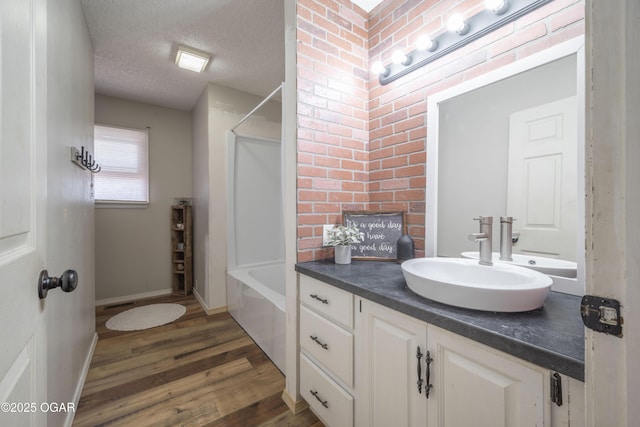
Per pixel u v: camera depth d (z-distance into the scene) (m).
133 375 1.71
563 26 0.98
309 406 1.46
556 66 1.00
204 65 2.34
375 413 1.01
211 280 2.74
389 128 1.63
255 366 1.83
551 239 1.01
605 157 0.41
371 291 0.99
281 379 1.70
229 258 2.82
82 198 1.68
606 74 0.41
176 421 1.36
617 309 0.40
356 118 1.69
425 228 1.44
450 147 1.34
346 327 1.14
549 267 1.02
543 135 1.04
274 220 3.16
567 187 0.98
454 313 0.77
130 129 3.07
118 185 3.03
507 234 1.14
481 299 0.76
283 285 3.08
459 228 1.31
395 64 1.56
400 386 0.91
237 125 2.67
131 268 3.12
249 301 2.27
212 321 2.55
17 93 0.54
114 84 2.72
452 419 0.75
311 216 1.50
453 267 1.11
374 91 1.72
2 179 0.48
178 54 2.17
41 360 0.65
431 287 0.85
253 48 2.15
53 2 1.16
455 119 1.32
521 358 0.60
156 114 3.25
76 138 1.53
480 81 1.21
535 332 0.65
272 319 1.88
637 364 0.39
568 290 0.96
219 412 1.42
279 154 3.19
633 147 0.39
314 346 1.33
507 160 1.14
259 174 3.05
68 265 1.35
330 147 1.58
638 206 0.38
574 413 0.54
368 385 1.03
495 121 1.18
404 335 0.89
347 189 1.65
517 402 0.62
